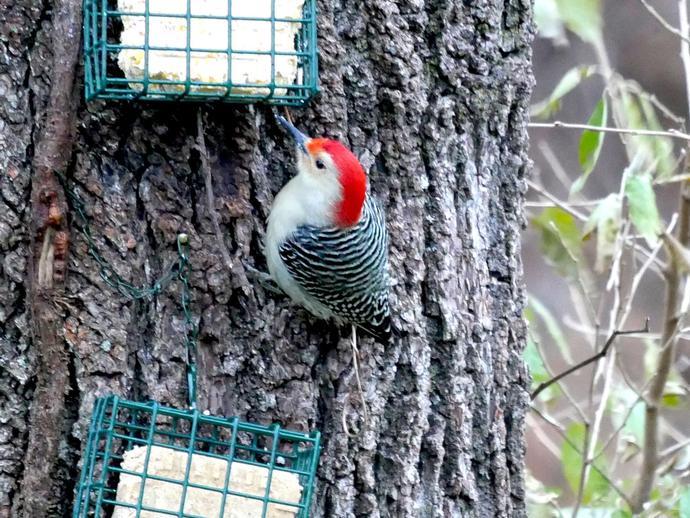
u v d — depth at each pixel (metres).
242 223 9.41
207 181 9.05
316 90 8.90
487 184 10.46
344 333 9.80
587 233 11.13
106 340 9.04
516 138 10.65
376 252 9.55
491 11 10.16
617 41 21.91
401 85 9.79
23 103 8.88
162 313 9.16
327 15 9.59
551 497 12.35
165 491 8.78
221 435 9.28
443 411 10.21
